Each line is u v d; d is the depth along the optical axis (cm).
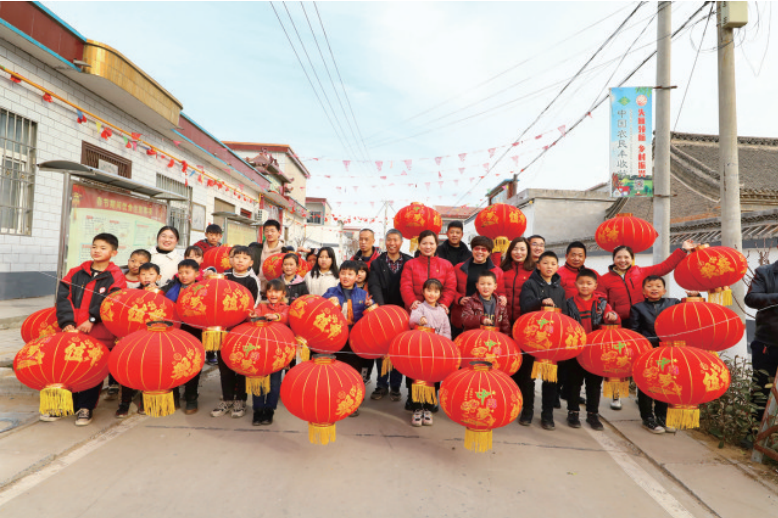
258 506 229
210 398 411
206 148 1204
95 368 294
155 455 283
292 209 2195
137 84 789
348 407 261
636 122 564
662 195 557
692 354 279
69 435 304
